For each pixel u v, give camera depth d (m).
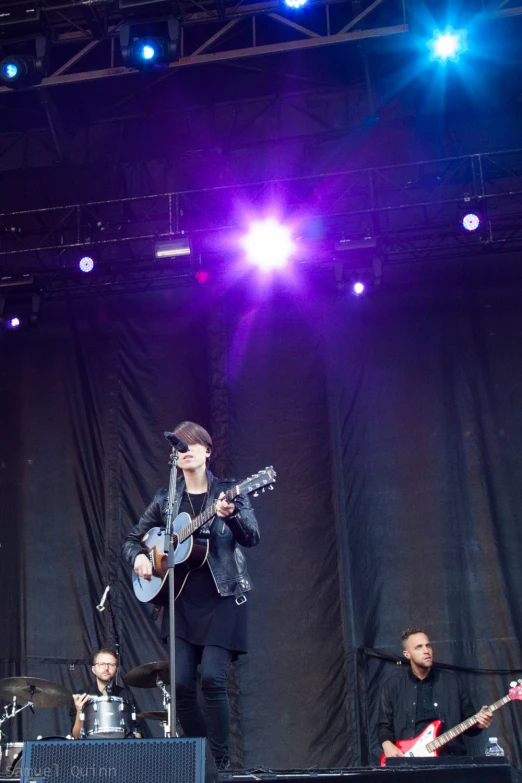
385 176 8.84
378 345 8.48
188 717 3.95
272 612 7.71
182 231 8.44
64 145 9.39
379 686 7.40
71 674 7.79
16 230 9.11
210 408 8.43
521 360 8.26
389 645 7.53
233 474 8.17
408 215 8.81
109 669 7.09
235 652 3.99
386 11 8.28
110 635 7.81
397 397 8.30
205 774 2.74
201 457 4.20
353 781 3.00
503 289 8.50
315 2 7.39
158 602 4.11
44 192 9.31
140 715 6.35
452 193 8.84
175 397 8.57
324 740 7.30
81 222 9.05
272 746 7.32
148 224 9.18
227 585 3.96
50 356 8.86
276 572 7.82
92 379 8.72
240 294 8.81
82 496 8.34
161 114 9.56
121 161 9.44
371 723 7.27
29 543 8.25
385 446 8.15
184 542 3.96
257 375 8.50
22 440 8.61
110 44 8.65
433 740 5.60
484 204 8.27
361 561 7.82
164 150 9.43
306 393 8.41
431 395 8.26
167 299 8.91
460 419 8.16
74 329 8.92
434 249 8.43
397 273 8.66
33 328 8.88
